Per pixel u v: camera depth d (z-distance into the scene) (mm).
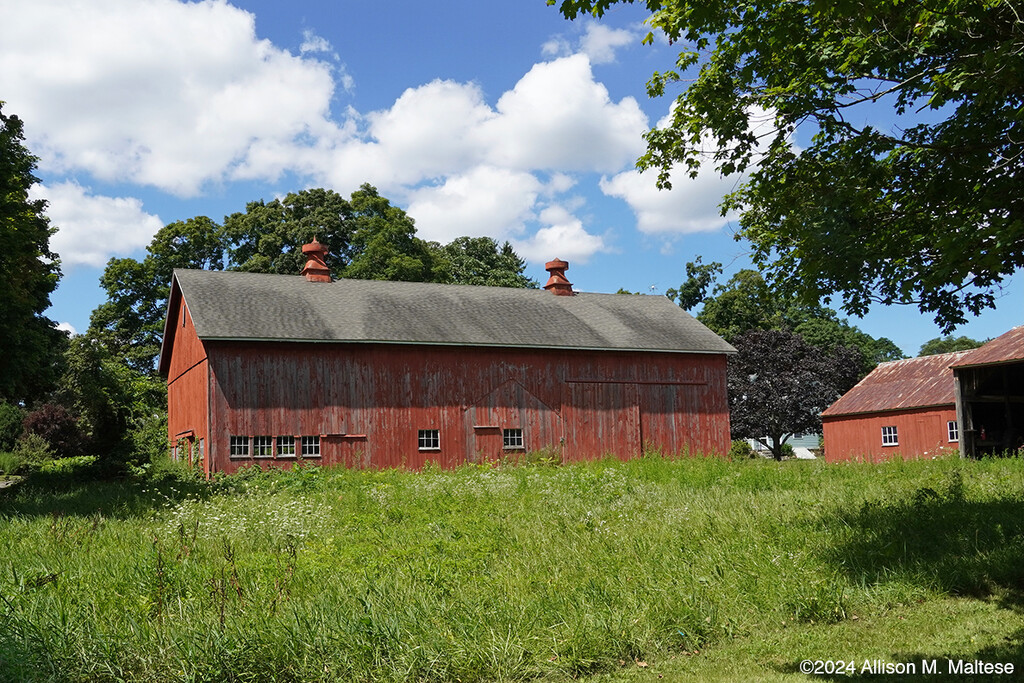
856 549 9430
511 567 9375
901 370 36688
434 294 32594
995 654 6645
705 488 16969
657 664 6945
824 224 7816
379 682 6434
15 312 23312
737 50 7918
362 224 49188
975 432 28891
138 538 11320
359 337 27391
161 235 50312
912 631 7359
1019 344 25266
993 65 6609
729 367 48125
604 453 30750
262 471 24016
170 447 32250
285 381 26594
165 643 6738
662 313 35312
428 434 28406
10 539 11328
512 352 29938
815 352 48781
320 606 7504
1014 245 7137
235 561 9672
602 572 9125
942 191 7707
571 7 6938
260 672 6508
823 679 6434
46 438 44375
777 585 8422
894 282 8586
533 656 6832
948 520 10539
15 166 24125
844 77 8062
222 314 26688
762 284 9320
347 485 19328
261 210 50406
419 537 11586
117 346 47594
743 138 8250
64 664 6438
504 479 18109
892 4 6965
